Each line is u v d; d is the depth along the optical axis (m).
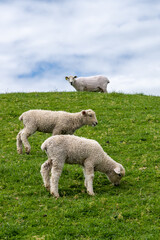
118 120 20.06
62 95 26.28
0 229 8.74
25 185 11.70
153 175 12.41
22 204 10.04
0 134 18.03
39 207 9.91
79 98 25.27
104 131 18.22
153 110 22.30
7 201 10.27
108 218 9.29
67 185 11.86
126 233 8.66
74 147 10.67
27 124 14.27
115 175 11.49
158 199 10.30
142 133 17.53
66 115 14.34
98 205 9.93
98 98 25.27
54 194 10.52
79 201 10.30
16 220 9.16
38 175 12.40
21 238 8.45
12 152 15.30
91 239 8.38
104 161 11.34
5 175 12.40
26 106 23.12
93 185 12.01
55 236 8.48
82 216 9.47
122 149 15.44
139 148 15.48
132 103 24.12
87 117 14.48
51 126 14.27
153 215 9.47
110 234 8.62
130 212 9.53
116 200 10.36
